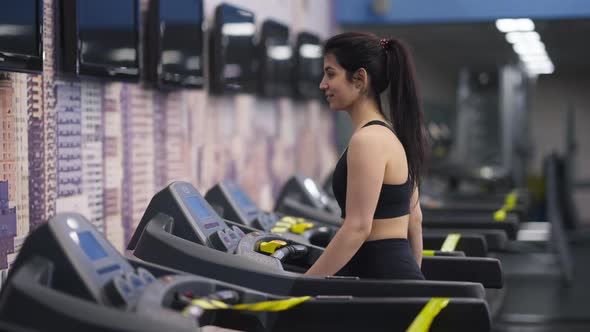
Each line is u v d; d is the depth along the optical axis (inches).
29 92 118.9
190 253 104.5
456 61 493.4
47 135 123.6
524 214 245.4
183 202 112.5
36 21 114.6
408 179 111.0
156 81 156.9
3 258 112.3
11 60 108.3
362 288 96.6
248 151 220.4
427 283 94.2
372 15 310.8
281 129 251.3
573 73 616.4
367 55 109.9
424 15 306.0
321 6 296.7
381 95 118.3
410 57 112.1
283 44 240.4
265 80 223.6
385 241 108.5
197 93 184.4
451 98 553.6
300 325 90.6
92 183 137.6
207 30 191.5
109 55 137.8
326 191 233.8
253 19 214.2
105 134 141.9
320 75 283.0
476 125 512.4
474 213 247.0
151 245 106.8
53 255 79.0
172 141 170.7
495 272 125.2
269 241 123.7
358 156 105.7
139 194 155.3
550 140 626.5
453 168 429.4
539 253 356.8
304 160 278.2
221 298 86.3
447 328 88.0
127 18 144.4
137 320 69.8
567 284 310.3
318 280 98.5
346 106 111.7
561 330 237.8
